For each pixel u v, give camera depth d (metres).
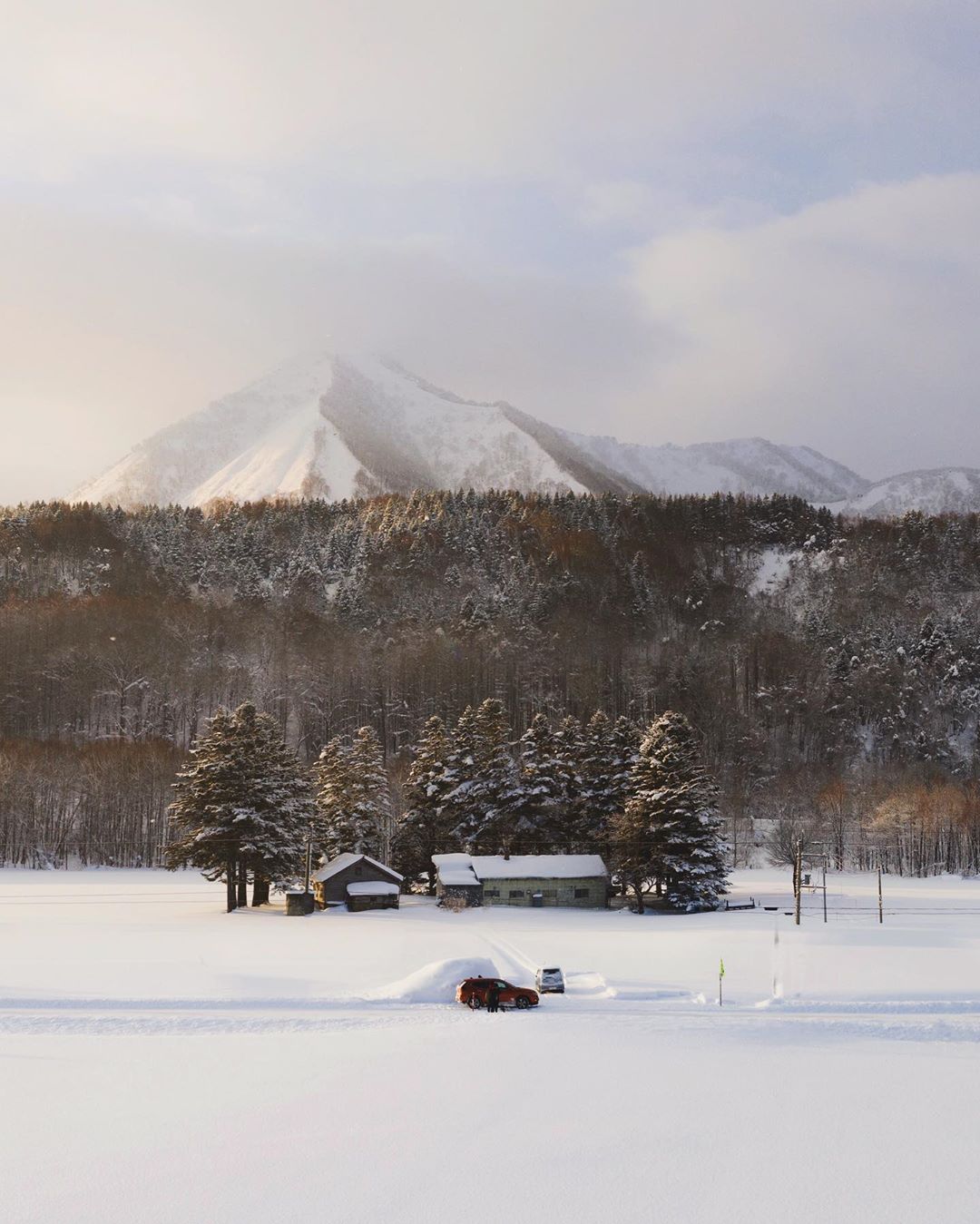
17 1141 22.97
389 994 42.09
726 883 89.38
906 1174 21.00
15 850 138.25
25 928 69.44
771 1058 31.45
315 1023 36.72
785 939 61.09
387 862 119.62
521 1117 24.80
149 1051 32.00
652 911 89.88
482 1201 19.30
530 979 47.56
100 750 157.12
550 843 104.62
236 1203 19.19
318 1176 20.62
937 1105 26.20
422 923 77.94
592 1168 21.20
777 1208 19.12
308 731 193.25
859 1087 27.98
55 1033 34.53
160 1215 18.62
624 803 94.62
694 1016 38.72
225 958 53.75
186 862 90.12
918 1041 34.44
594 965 51.94
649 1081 28.41
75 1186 20.09
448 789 106.56
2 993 41.75
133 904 91.38
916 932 64.12
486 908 92.38
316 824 104.50
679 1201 19.39
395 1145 22.58
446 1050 32.22
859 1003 41.41
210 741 90.38
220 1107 25.59
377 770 108.31
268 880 93.50
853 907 84.19
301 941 62.78
